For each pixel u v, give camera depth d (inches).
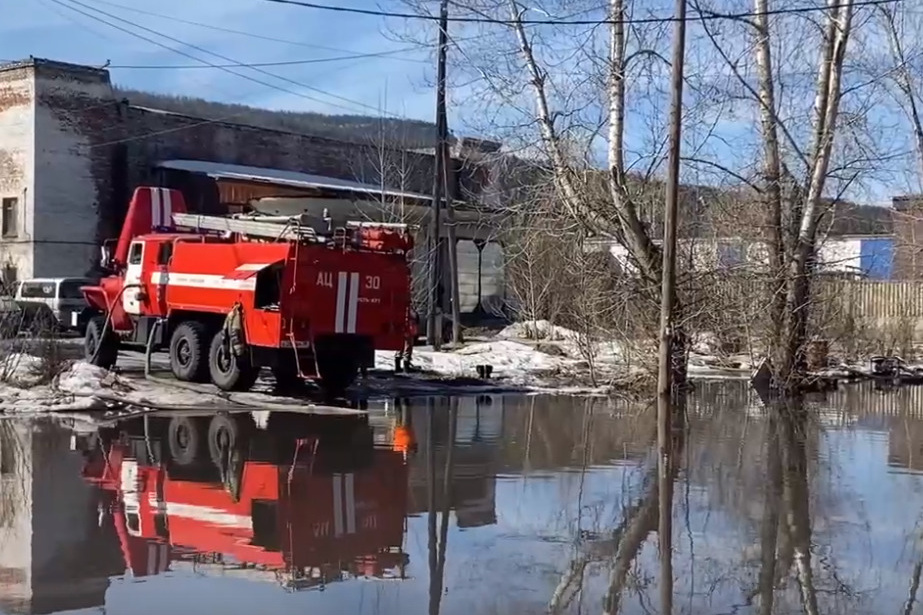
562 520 355.3
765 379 914.1
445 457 490.6
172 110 2092.8
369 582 275.3
